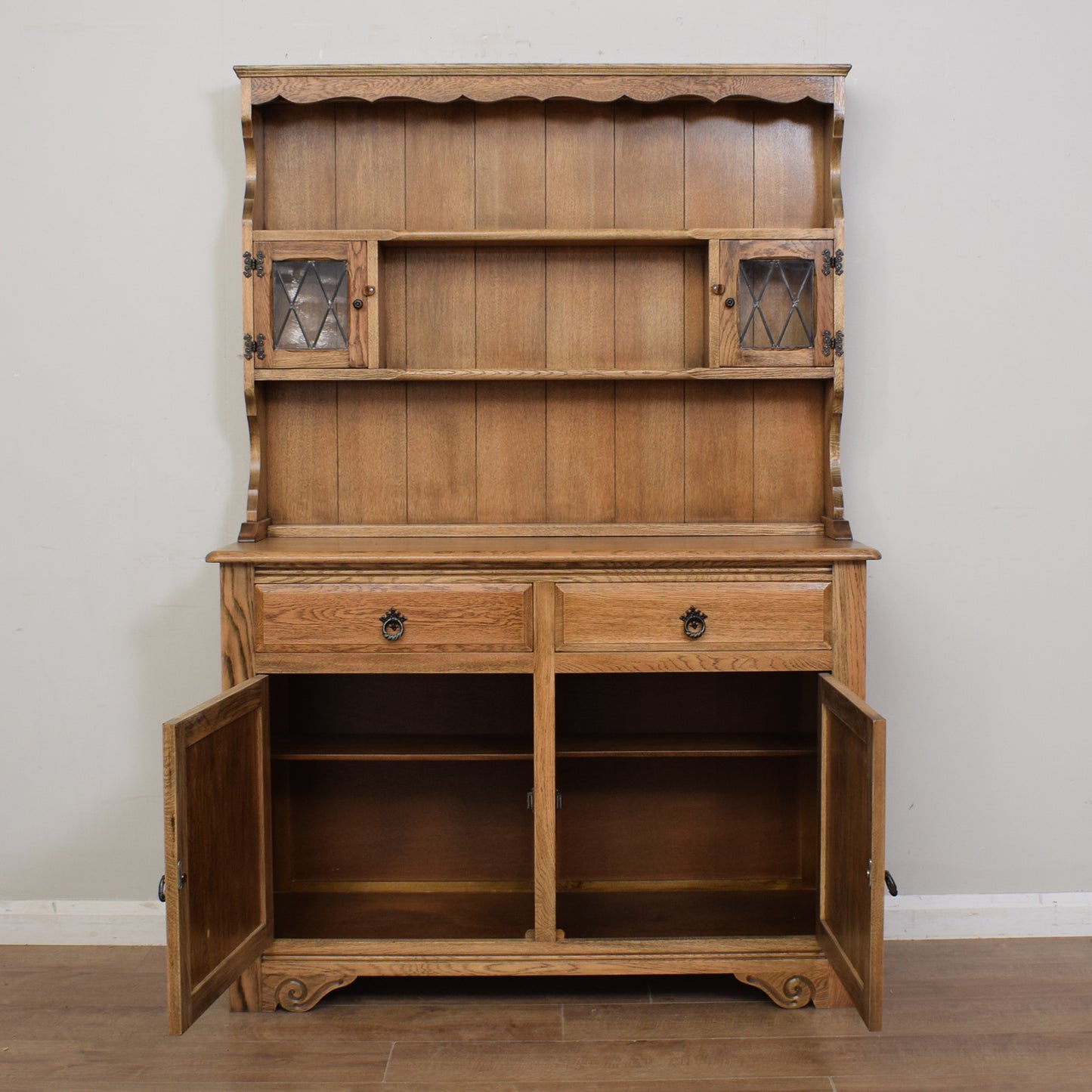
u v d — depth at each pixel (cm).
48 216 248
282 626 214
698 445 249
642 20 247
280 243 228
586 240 233
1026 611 255
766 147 245
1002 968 239
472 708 254
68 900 257
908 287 250
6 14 245
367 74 230
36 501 252
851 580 215
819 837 218
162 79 246
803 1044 207
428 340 247
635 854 256
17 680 254
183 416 251
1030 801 257
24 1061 201
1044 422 253
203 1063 201
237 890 204
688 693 254
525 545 229
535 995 228
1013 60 247
